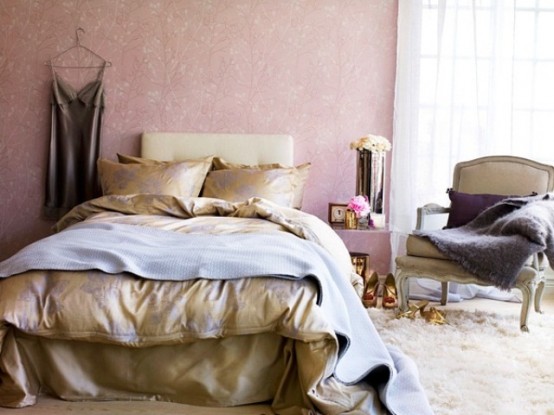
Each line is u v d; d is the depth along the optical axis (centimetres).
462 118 457
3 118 473
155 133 470
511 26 454
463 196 416
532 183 417
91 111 471
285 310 239
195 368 244
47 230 480
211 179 443
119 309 240
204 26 472
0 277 248
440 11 452
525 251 346
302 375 235
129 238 288
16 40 470
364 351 259
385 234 484
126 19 470
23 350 242
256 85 476
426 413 231
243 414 238
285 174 443
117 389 248
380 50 472
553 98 471
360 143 444
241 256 259
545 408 248
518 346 329
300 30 473
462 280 366
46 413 233
